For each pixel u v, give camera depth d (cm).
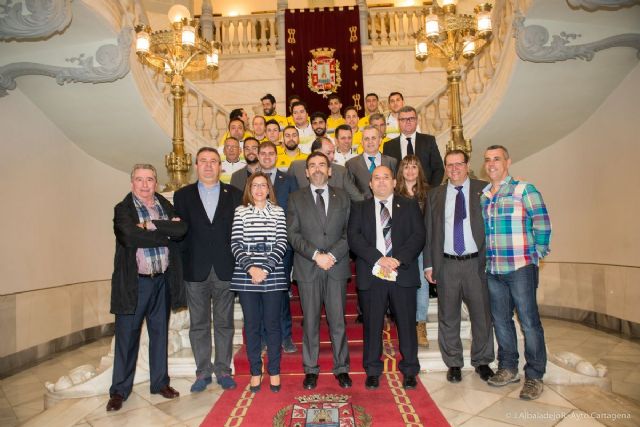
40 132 541
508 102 541
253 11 1141
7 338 481
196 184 350
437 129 679
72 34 458
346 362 333
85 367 372
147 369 372
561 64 494
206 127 814
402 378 348
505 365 338
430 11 436
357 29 893
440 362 368
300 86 877
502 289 335
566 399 312
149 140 600
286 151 505
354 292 495
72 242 582
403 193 374
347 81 880
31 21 386
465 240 338
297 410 294
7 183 494
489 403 305
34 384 434
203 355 342
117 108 546
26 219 516
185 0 949
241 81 892
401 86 888
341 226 338
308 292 329
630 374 391
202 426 279
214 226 335
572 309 597
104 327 621
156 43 469
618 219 530
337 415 282
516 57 495
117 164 643
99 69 482
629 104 509
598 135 555
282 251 322
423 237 330
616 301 532
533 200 317
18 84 504
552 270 623
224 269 332
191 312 341
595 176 561
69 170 584
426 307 388
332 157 426
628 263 519
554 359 361
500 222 324
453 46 447
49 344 536
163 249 332
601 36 461
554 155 619
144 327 395
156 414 305
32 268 520
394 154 457
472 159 661
